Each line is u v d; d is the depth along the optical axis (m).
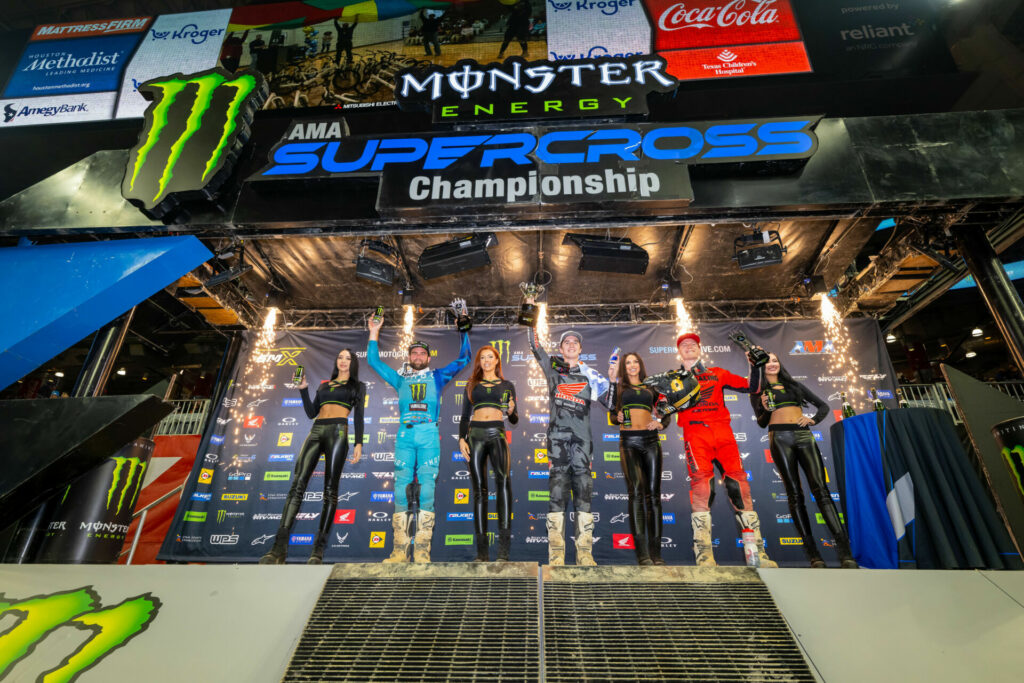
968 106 8.68
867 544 4.54
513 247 6.73
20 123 8.36
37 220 5.14
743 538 4.28
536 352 5.10
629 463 4.38
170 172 5.03
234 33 9.20
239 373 7.54
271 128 8.26
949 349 11.92
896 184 4.82
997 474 4.22
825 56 8.09
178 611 2.95
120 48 9.10
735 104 8.07
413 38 8.91
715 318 7.96
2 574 3.23
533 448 6.93
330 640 2.74
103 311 4.52
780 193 4.83
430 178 4.91
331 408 5.09
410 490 4.98
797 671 2.53
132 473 4.96
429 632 2.79
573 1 8.91
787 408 4.83
